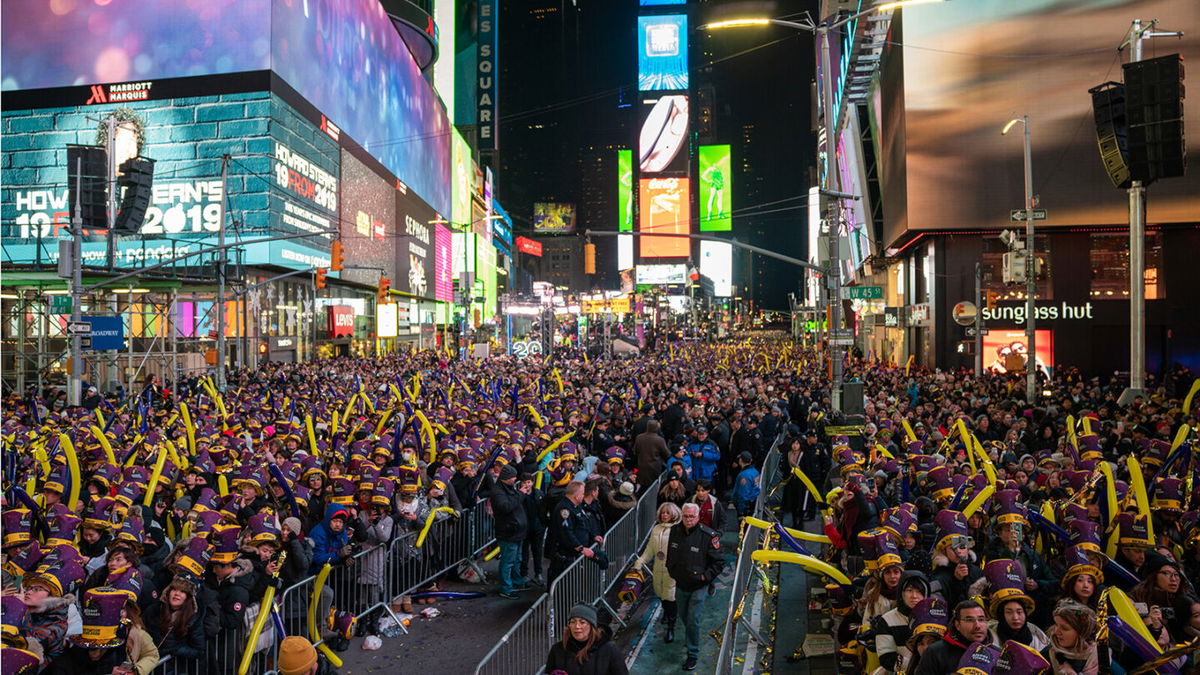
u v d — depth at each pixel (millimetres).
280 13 62688
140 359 45469
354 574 10547
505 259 193250
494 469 13953
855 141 67625
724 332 167250
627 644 10633
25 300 39125
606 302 101250
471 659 9969
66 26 62656
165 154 61375
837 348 21969
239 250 42156
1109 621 6230
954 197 49250
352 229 79000
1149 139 18250
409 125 101438
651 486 15352
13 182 62344
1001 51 48781
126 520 8672
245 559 8430
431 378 36375
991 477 10570
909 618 6746
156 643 7480
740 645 10391
